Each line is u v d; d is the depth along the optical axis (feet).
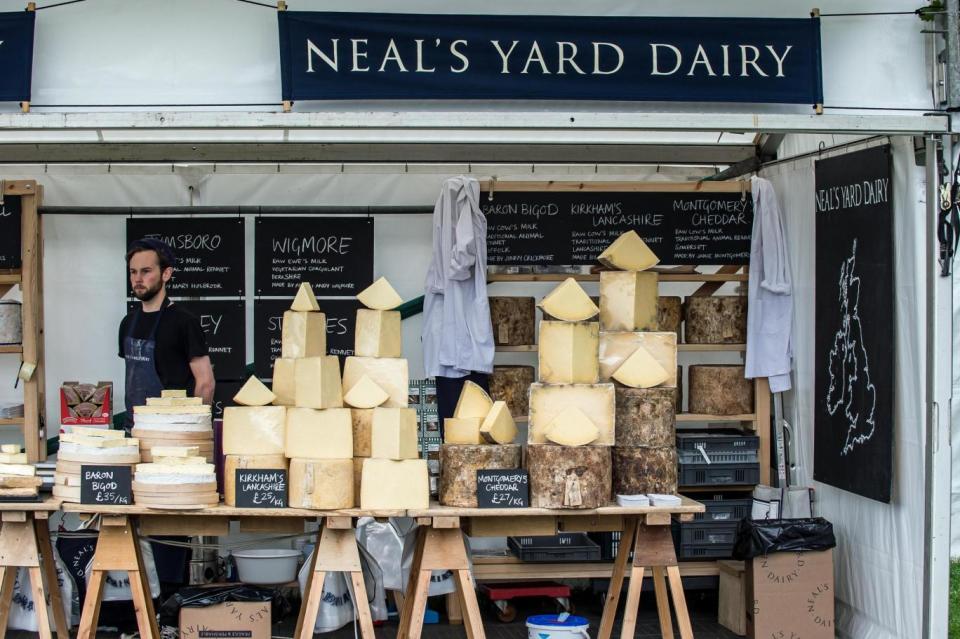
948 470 14.37
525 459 14.26
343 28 13.42
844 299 16.55
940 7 14.12
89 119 13.03
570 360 13.91
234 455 13.57
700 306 19.36
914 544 14.99
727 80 13.92
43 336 19.81
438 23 13.56
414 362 20.36
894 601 15.56
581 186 19.67
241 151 19.72
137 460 13.70
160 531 13.73
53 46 13.37
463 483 13.67
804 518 17.26
